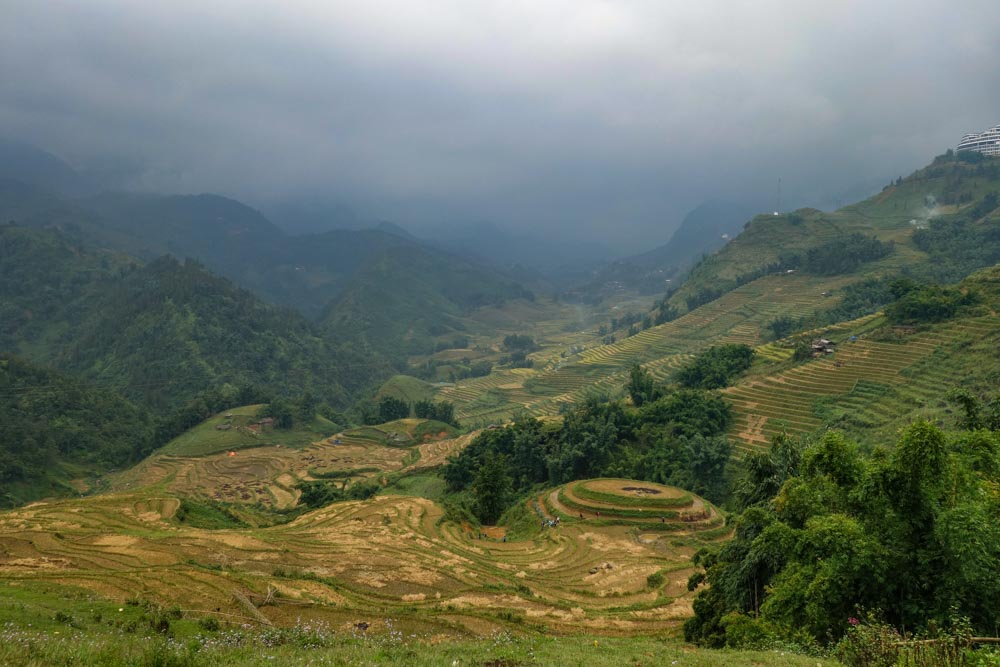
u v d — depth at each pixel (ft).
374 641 72.54
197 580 128.57
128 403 630.33
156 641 50.06
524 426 380.17
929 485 68.95
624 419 356.18
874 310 555.28
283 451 532.73
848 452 85.46
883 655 54.60
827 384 352.08
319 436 588.91
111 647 47.03
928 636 61.72
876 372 342.44
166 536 173.88
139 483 448.65
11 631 63.36
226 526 235.61
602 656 62.75
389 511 245.65
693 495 272.72
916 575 67.26
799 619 73.87
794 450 133.90
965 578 61.67
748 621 81.76
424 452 497.46
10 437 467.93
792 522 91.20
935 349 333.21
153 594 118.01
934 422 71.10
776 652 64.18
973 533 62.49
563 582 178.29
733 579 101.76
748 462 138.31
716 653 65.57
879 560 68.03
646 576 184.85
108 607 99.55
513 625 122.62
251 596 119.85
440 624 113.09
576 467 330.54
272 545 175.42
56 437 508.94
